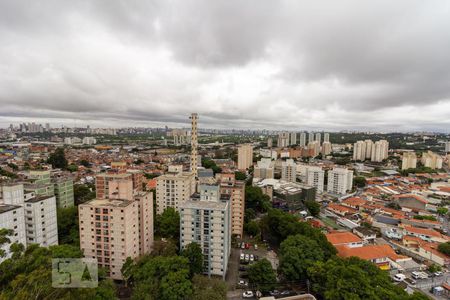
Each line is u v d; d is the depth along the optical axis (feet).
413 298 208.64
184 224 307.17
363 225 498.69
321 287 255.91
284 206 595.88
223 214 295.89
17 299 131.54
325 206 634.02
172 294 220.23
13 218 287.89
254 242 415.44
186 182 481.87
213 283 242.17
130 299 253.03
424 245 387.55
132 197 319.68
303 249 304.09
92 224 288.30
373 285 234.99
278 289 285.02
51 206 339.57
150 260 262.88
